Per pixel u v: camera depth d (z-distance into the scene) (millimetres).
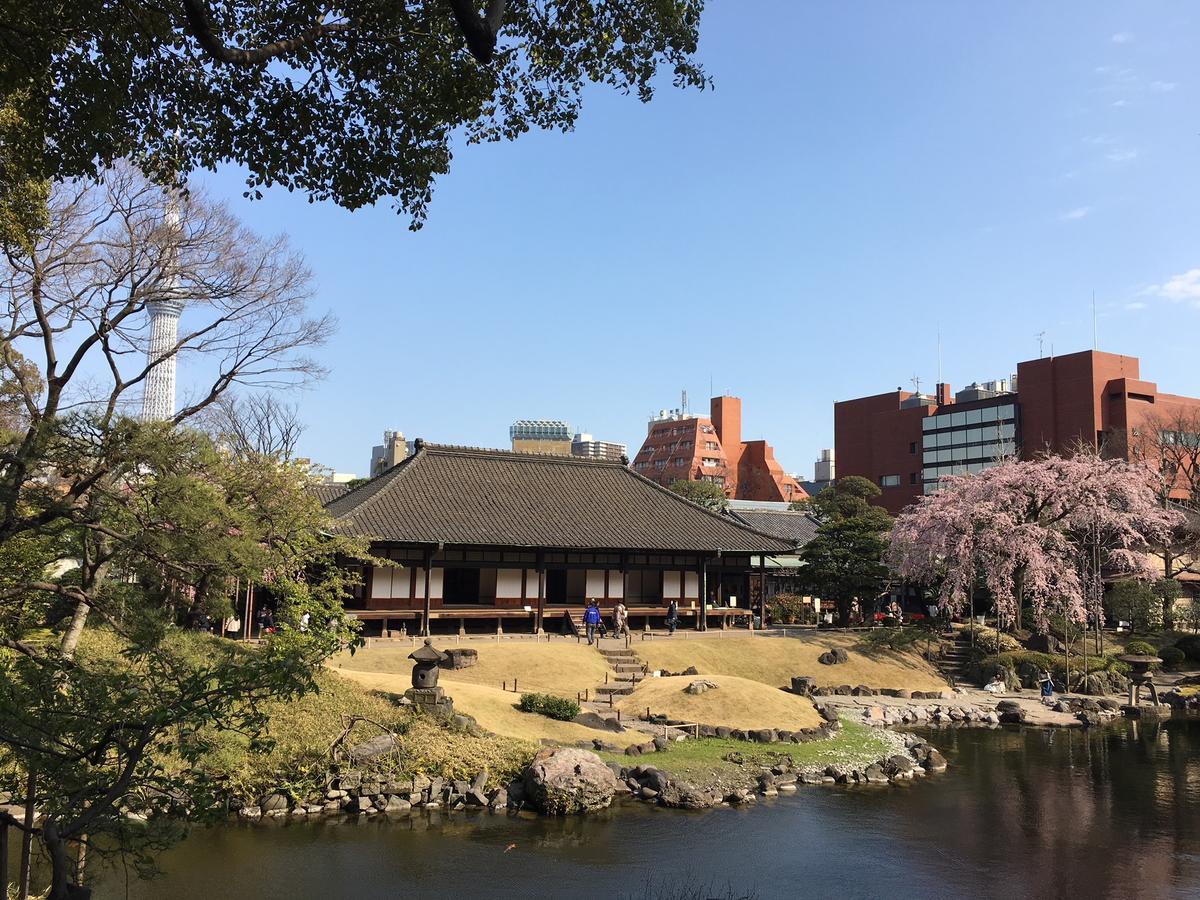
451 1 5980
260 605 28719
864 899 13398
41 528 11148
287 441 41219
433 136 10359
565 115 10969
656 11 9812
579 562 37281
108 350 14125
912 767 21828
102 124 8820
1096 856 15766
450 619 34781
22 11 8383
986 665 37562
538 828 15938
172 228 14328
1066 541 42000
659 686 26953
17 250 12117
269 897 12453
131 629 11867
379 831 15383
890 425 92125
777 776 19953
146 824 9234
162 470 11914
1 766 8891
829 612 48844
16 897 9859
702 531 40156
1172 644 44062
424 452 38281
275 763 16641
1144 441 64062
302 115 9500
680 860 14664
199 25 6586
